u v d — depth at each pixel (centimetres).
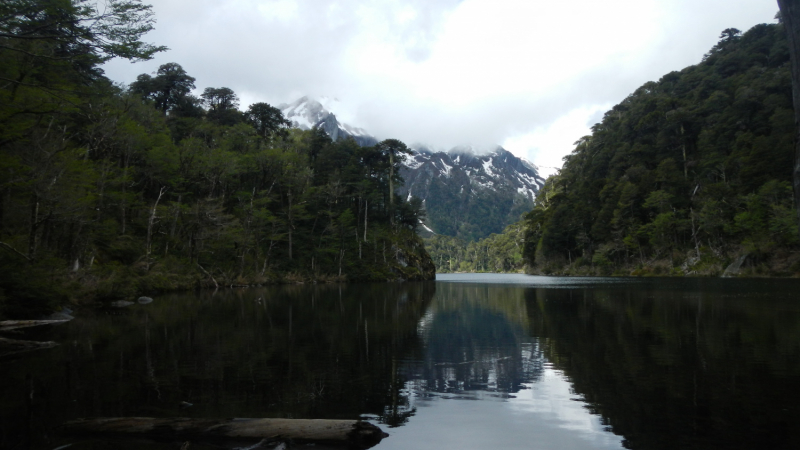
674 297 3200
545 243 11819
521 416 782
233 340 1573
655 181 8906
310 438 662
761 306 2444
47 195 2362
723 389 913
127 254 3875
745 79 9462
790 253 6006
